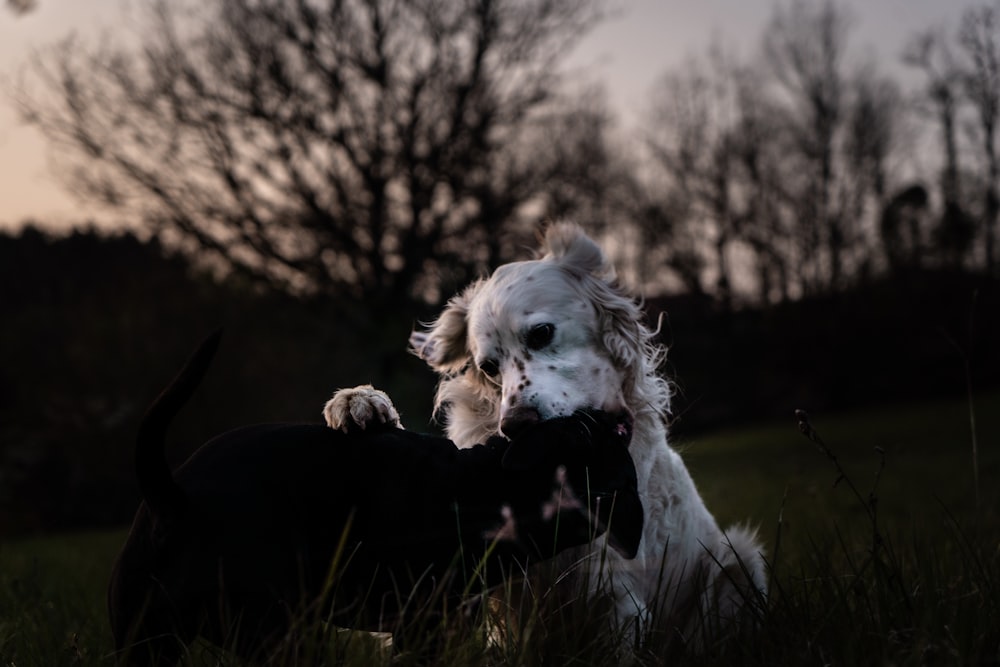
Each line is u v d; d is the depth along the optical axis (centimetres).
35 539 1462
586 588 302
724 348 3544
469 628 270
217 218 2492
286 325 2236
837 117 3844
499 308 379
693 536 394
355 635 272
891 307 3222
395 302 2602
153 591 246
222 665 265
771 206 3816
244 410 1920
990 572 317
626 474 298
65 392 1891
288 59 2572
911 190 3347
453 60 2680
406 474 268
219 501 247
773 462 1662
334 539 261
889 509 796
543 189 2705
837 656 263
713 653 295
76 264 2414
